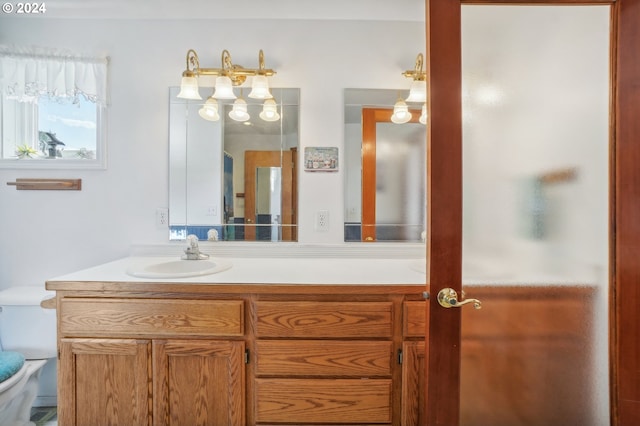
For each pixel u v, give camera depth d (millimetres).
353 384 1161
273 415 1166
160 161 1715
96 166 1691
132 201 1713
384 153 1735
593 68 981
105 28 1678
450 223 980
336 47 1708
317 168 1727
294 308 1160
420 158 1743
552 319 1035
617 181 946
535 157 1025
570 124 1012
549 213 1028
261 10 1616
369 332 1160
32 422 1440
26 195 1689
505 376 1043
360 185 1736
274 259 1669
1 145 1699
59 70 1616
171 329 1166
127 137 1701
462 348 1023
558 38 1010
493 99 1012
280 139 1729
